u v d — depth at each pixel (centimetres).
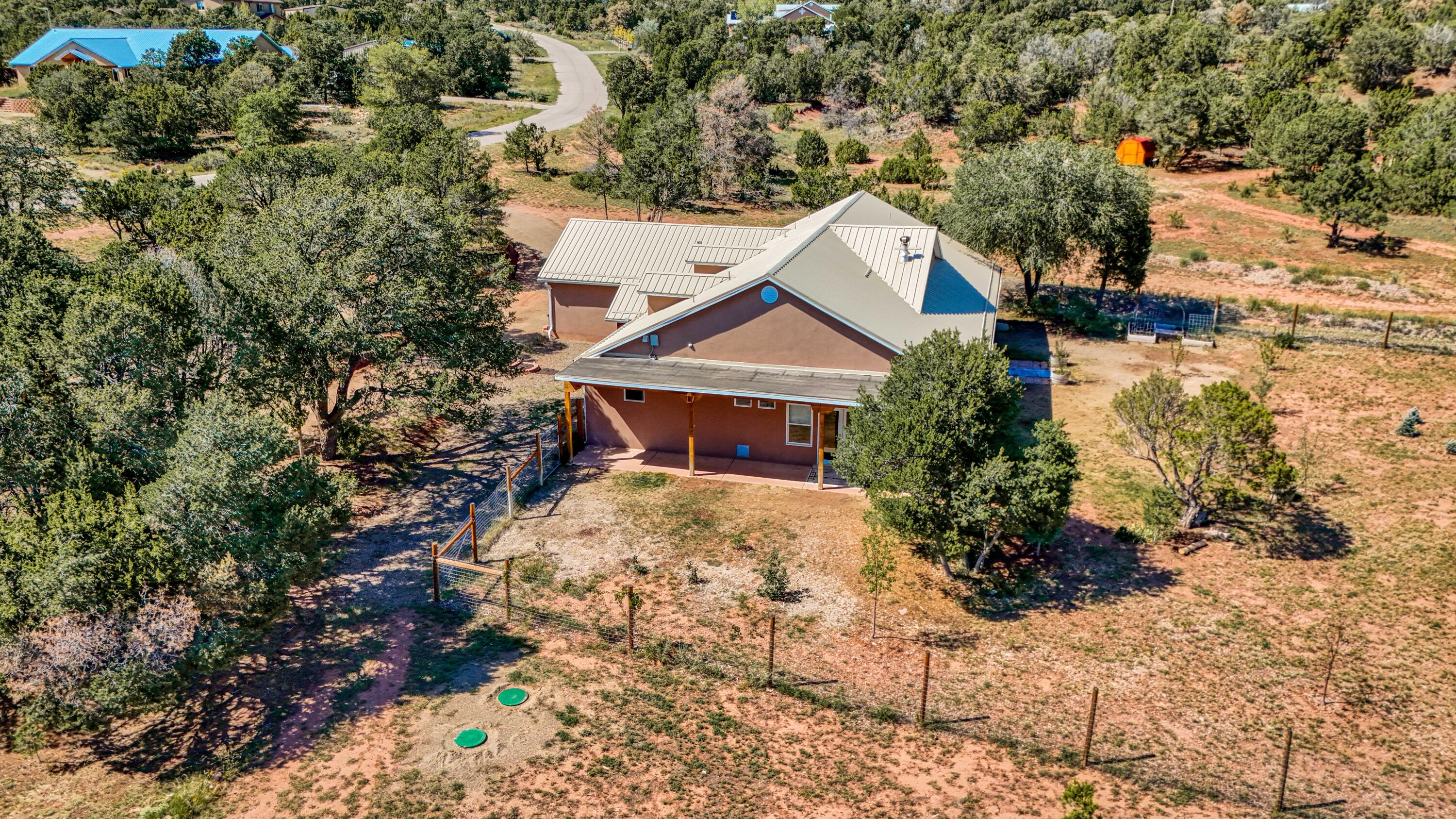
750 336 2853
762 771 1650
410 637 2048
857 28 10994
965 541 2155
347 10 12581
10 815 1518
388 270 2664
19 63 8406
